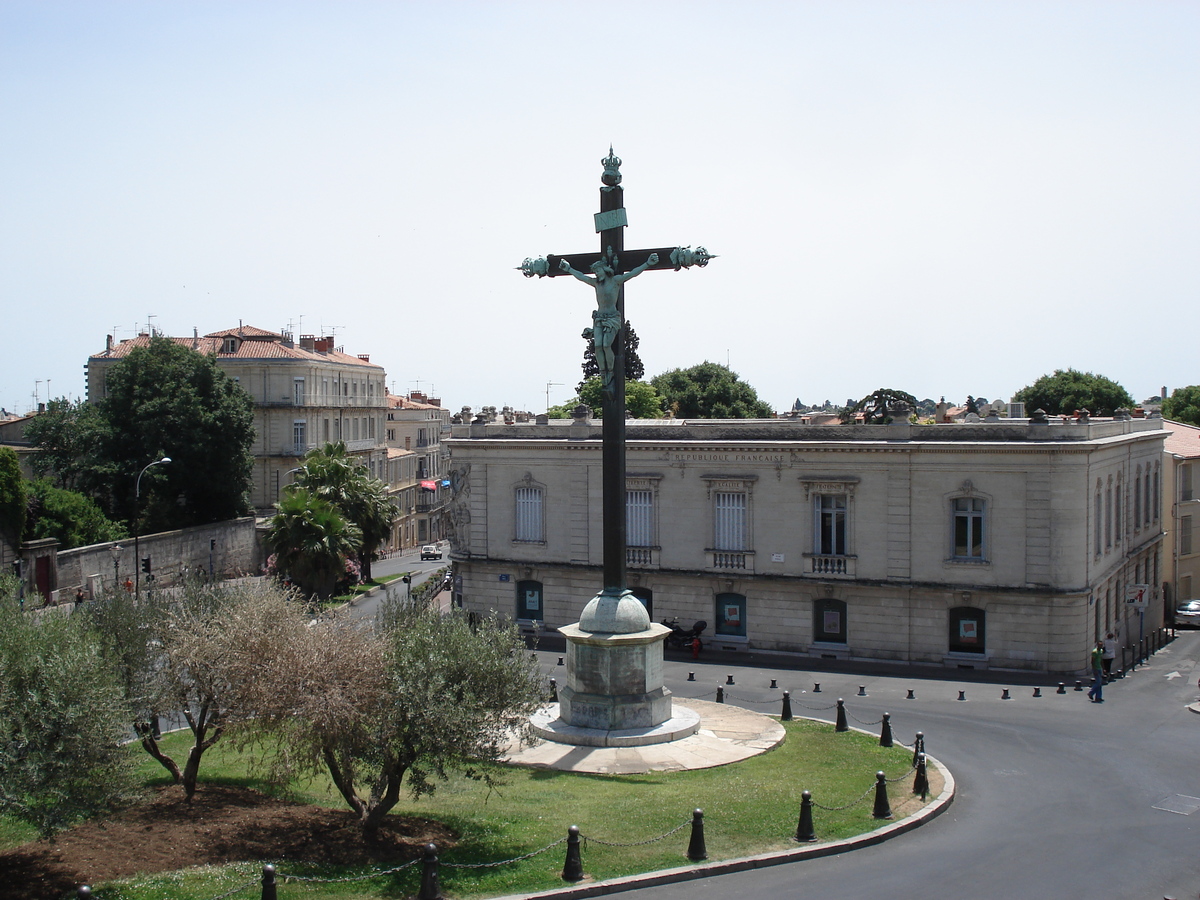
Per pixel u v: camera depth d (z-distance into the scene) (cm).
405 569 9194
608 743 2892
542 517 5466
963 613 4659
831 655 4869
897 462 4706
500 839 2088
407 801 2367
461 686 2019
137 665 2238
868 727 3419
